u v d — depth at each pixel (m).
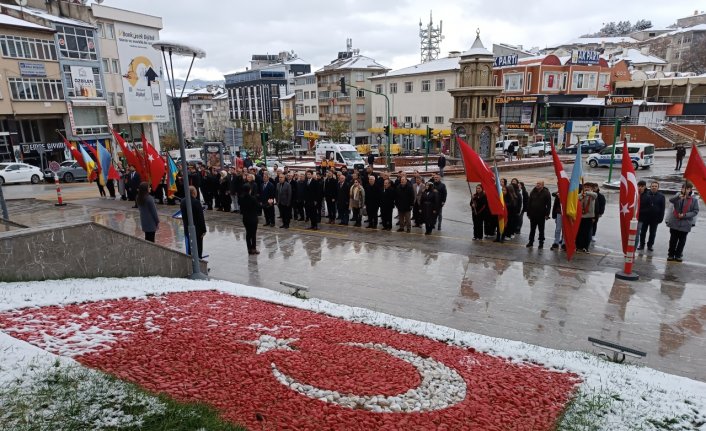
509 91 60.19
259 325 7.31
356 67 70.25
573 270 11.64
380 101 67.06
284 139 77.94
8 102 39.97
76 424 4.02
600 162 36.94
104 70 49.88
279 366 5.75
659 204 12.99
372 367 5.97
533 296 9.91
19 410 4.13
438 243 14.57
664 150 49.69
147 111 55.03
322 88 77.25
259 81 104.88
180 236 15.57
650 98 65.88
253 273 11.84
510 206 14.76
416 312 9.16
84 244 9.30
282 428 4.35
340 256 13.25
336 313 8.37
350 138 70.69
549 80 57.97
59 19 44.56
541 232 13.64
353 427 4.49
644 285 10.48
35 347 5.39
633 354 6.70
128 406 4.37
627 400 5.45
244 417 4.48
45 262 8.72
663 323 8.47
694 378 6.62
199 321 7.25
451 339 7.31
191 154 51.31
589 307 9.27
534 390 5.57
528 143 53.53
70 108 45.06
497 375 5.99
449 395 5.34
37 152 43.00
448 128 57.44
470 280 11.02
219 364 5.64
